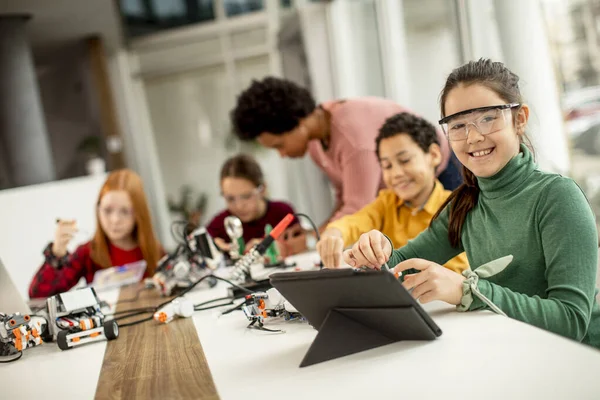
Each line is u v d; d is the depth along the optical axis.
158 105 8.25
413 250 1.33
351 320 0.89
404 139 1.61
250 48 7.95
